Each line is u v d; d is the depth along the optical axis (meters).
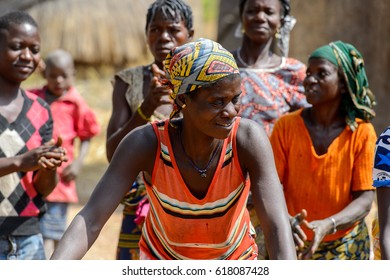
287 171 10.68
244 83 11.60
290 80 11.80
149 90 10.34
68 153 15.75
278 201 7.63
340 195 10.41
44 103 11.17
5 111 10.62
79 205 20.55
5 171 9.99
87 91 31.05
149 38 11.21
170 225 8.06
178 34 11.09
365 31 18.16
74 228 7.43
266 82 11.65
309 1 18.33
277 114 11.52
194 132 7.69
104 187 7.69
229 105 7.38
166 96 10.62
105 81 32.28
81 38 32.62
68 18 32.69
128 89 11.34
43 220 14.73
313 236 9.74
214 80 7.27
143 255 8.41
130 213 11.12
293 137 10.59
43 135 11.02
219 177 7.83
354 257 10.47
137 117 10.48
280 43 12.29
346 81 10.44
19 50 10.62
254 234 8.54
